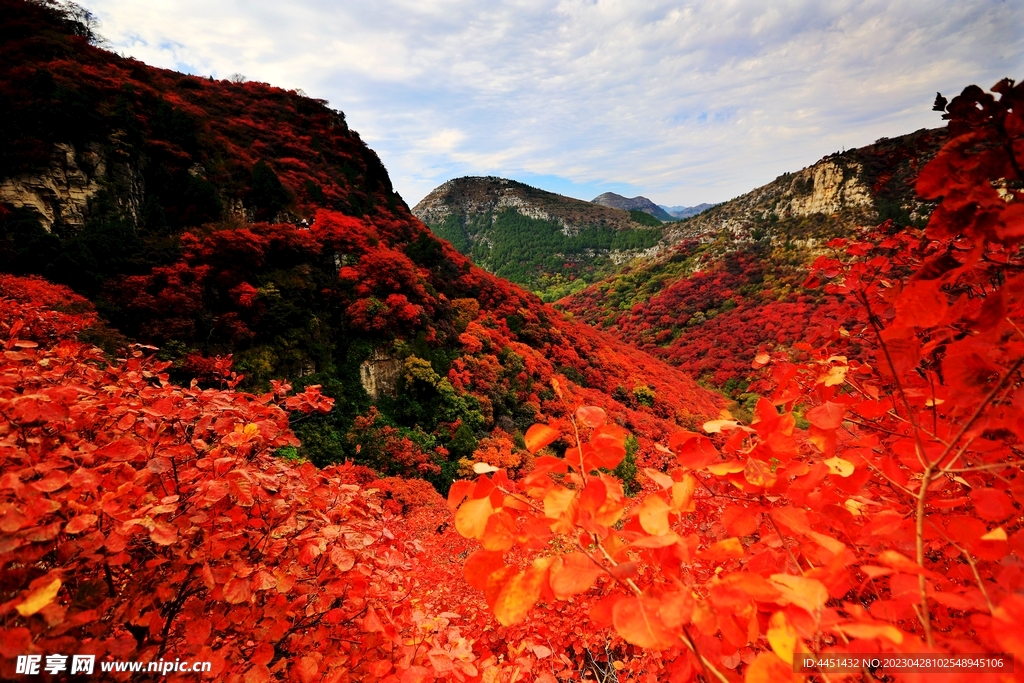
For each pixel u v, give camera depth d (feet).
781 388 4.32
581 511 2.76
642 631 2.08
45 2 86.79
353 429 60.54
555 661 10.47
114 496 4.77
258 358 60.08
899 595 2.02
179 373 52.65
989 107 2.70
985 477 4.09
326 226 83.61
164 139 79.10
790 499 3.17
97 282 54.70
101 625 4.59
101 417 6.86
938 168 2.85
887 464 3.56
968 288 4.63
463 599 15.42
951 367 2.76
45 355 8.73
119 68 90.84
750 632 2.23
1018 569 2.37
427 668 6.04
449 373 75.77
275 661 6.16
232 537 5.59
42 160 58.80
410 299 80.48
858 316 5.51
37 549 4.29
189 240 65.46
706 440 3.43
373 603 6.56
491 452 62.90
